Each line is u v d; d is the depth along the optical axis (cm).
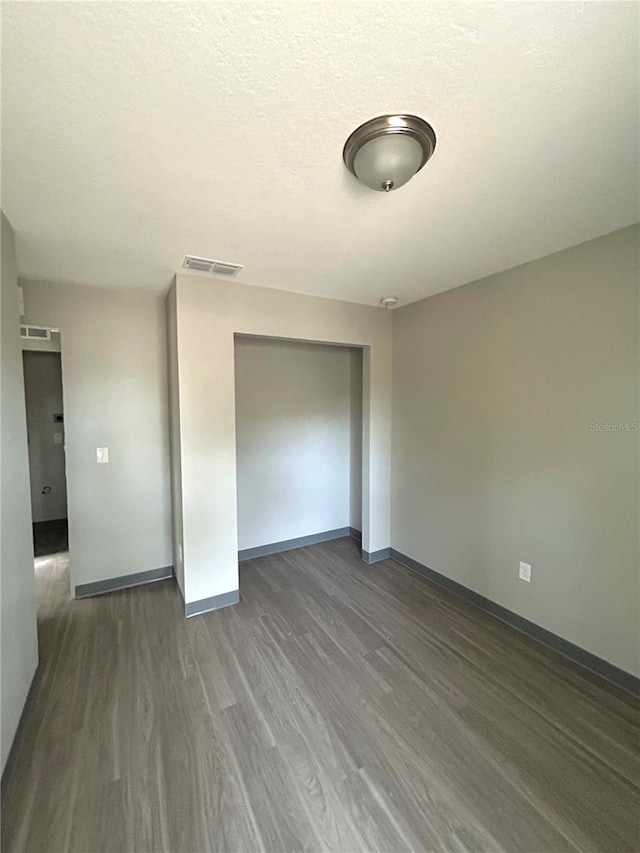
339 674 200
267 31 85
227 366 260
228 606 269
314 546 386
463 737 162
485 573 263
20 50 89
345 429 407
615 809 133
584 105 107
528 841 123
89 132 115
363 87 100
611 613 195
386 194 151
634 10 82
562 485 216
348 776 144
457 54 91
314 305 294
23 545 178
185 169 134
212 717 172
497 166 134
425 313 304
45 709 177
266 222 173
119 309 285
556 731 165
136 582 301
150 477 302
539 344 224
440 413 295
